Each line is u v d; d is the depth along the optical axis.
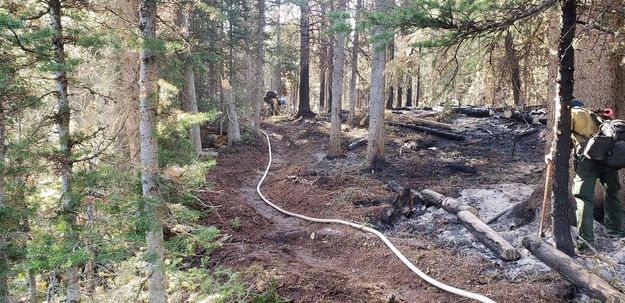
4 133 4.07
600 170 4.51
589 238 4.44
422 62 7.33
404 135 13.91
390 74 9.14
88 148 3.96
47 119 3.71
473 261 4.89
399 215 7.05
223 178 10.54
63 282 4.82
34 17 3.53
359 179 9.45
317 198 8.41
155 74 3.44
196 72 12.71
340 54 12.26
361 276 5.01
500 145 12.05
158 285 3.80
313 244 6.34
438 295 4.32
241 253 5.71
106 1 4.38
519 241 5.24
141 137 3.45
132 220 3.34
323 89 27.64
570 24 3.99
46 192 4.46
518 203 6.15
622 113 5.32
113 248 3.36
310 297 4.42
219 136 15.92
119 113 5.82
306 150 14.59
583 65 5.32
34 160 3.62
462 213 6.03
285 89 32.00
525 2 3.97
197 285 4.83
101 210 3.46
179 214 3.74
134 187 3.52
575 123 4.58
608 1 3.94
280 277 4.81
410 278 4.74
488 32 4.18
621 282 3.97
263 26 16.72
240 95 18.33
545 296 3.96
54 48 3.54
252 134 17.03
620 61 5.17
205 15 11.84
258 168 12.55
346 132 16.41
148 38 3.27
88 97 6.05
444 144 12.70
